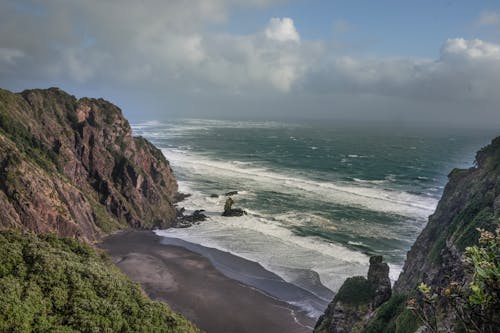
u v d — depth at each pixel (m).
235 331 45.72
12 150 61.59
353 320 37.81
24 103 85.62
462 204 47.75
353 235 77.50
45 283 33.75
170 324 36.44
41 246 41.59
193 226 82.44
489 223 31.02
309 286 56.16
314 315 49.22
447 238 40.53
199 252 68.25
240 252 68.19
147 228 82.50
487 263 7.22
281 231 78.94
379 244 73.00
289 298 53.06
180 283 56.44
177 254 67.19
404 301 32.72
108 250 68.62
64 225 61.12
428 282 35.12
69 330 29.41
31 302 30.44
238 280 57.88
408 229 81.69
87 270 38.56
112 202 83.75
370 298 38.97
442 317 20.41
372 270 40.91
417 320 25.16
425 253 48.56
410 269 49.56
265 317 48.56
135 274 58.22
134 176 88.62
